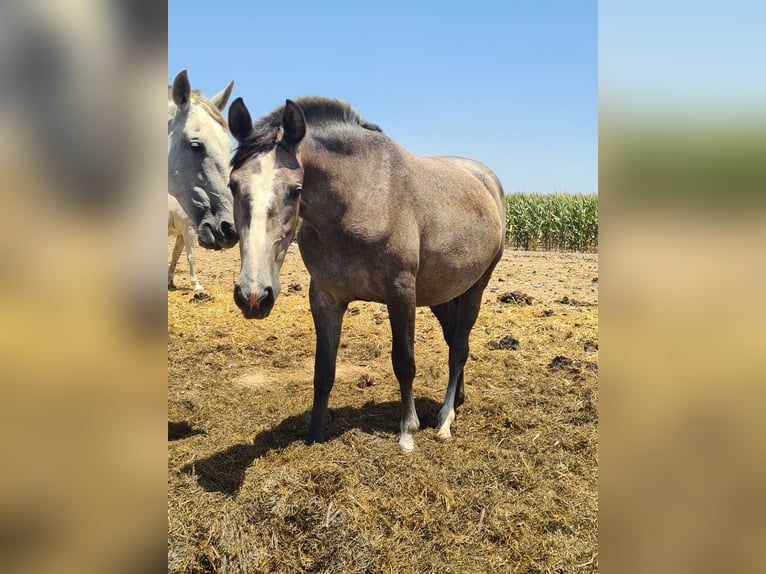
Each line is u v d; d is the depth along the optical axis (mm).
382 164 3256
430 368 5062
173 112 4117
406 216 3277
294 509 2607
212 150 3992
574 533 2633
